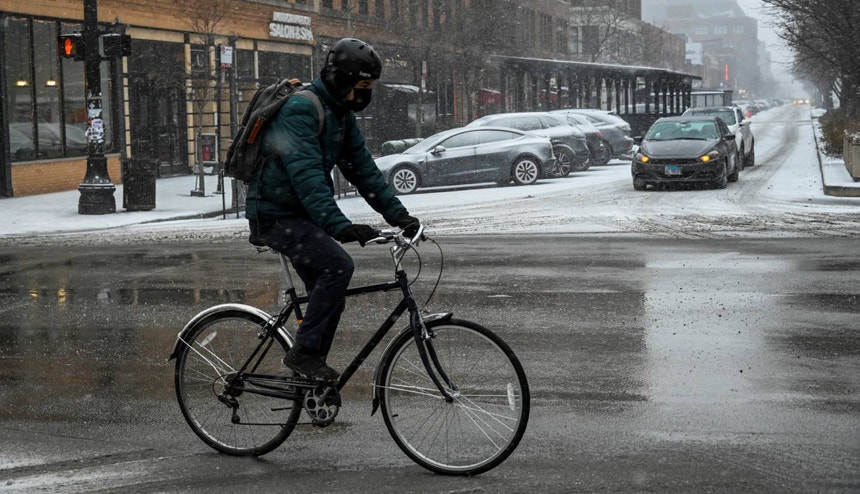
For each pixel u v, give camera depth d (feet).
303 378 18.81
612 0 286.87
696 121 83.05
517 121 103.91
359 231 17.52
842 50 101.14
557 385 23.93
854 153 71.61
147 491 17.43
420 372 18.07
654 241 49.57
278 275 41.45
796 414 21.20
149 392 24.21
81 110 97.04
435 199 78.02
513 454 18.99
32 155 90.17
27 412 22.61
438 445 17.99
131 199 74.18
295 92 18.03
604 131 123.34
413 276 40.06
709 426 20.49
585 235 52.90
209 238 55.88
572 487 17.12
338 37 152.46
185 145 116.47
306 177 17.56
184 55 114.42
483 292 36.27
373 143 155.53
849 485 16.96
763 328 29.66
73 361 27.40
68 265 45.42
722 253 44.88
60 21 93.61
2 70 85.81
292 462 18.93
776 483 17.10
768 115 406.21
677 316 31.55
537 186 87.97
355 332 29.96
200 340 19.58
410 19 163.94
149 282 40.11
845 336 28.48
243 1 126.11
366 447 19.74
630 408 21.90
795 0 98.73
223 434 19.48
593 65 174.29
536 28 244.22
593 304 33.76
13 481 18.02
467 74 158.10
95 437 20.70
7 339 30.25
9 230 62.80
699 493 16.70
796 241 48.32
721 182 77.71
